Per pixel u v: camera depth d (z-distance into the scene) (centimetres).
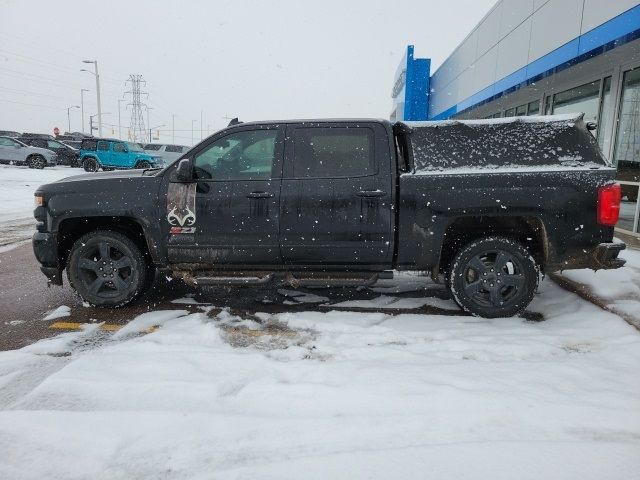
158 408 264
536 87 1134
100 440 234
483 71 1391
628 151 799
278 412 259
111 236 434
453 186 393
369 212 405
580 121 404
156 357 330
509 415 250
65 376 300
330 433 236
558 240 392
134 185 427
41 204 436
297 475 204
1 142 2491
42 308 454
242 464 215
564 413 251
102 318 425
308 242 412
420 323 404
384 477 201
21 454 224
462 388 280
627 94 812
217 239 419
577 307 437
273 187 411
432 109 2273
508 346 345
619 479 199
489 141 406
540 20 979
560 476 201
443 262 442
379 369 308
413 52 2298
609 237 388
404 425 242
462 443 224
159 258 431
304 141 418
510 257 407
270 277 426
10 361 330
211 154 425
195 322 407
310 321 408
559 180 385
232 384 290
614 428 238
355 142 414
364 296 493
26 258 683
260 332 388
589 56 802
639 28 649
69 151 2819
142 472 212
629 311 405
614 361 319
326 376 299
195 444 229
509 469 205
